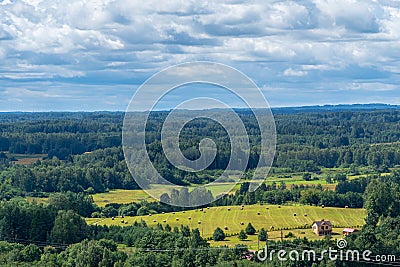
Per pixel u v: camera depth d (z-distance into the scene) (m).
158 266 71.25
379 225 90.94
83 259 71.44
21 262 73.44
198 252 73.94
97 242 76.94
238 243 82.50
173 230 86.31
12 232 85.31
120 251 75.62
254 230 91.00
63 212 89.19
